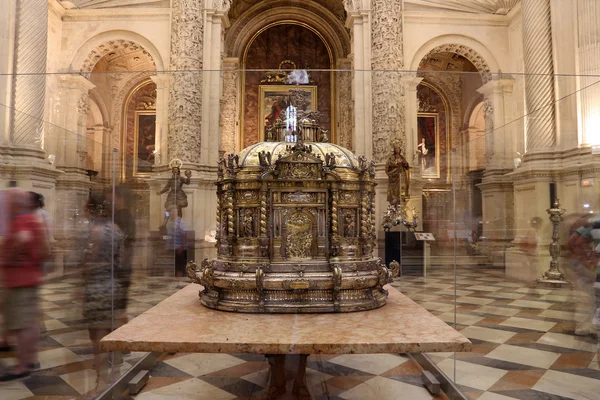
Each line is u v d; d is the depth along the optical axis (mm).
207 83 9867
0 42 7035
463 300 3584
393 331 1896
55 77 7914
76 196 3143
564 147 3652
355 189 2484
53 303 2279
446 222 6039
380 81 9438
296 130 2830
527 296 3586
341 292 2293
